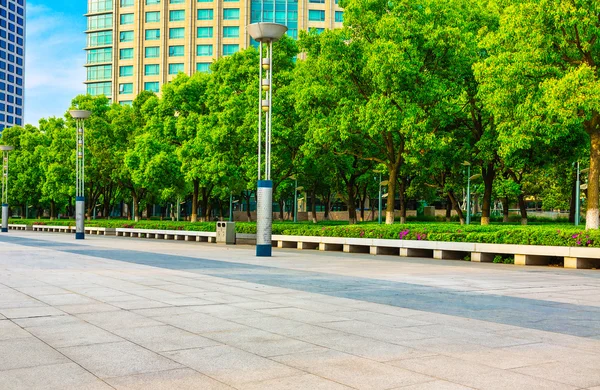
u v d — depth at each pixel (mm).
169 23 88188
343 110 26422
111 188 58156
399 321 7742
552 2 18969
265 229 20672
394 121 24109
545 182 44250
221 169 35312
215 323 7477
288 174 35250
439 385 4789
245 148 34969
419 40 24719
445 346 6258
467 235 19891
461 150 28656
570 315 8367
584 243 16797
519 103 21219
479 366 5414
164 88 42031
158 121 42844
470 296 10367
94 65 96250
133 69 90000
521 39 20453
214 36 86562
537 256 18250
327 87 27016
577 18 18562
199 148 37219
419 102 25250
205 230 35594
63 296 9891
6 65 136250
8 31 136875
